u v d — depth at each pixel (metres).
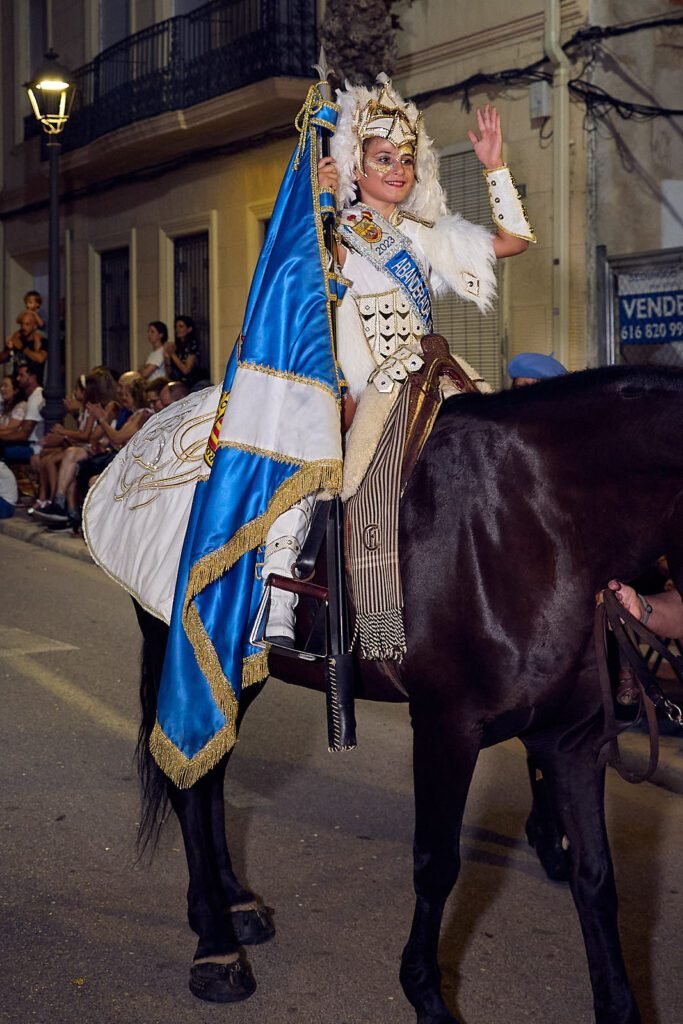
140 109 16.34
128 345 18.58
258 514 3.40
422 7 11.96
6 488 13.99
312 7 13.94
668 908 4.23
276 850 4.70
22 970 3.73
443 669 3.16
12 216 22.11
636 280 10.26
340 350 3.46
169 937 3.97
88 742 5.93
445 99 11.80
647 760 5.54
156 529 3.77
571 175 10.60
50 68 14.17
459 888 4.39
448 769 3.17
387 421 3.35
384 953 3.89
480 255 3.68
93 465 12.20
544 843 4.43
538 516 3.06
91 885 4.33
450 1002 3.59
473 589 3.11
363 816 5.05
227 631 3.44
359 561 3.28
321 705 6.62
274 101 13.95
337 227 3.52
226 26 14.98
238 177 15.52
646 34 10.45
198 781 3.74
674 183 10.67
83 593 9.79
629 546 3.03
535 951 3.91
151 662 3.96
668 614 3.28
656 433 2.95
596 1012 3.04
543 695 3.07
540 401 3.14
